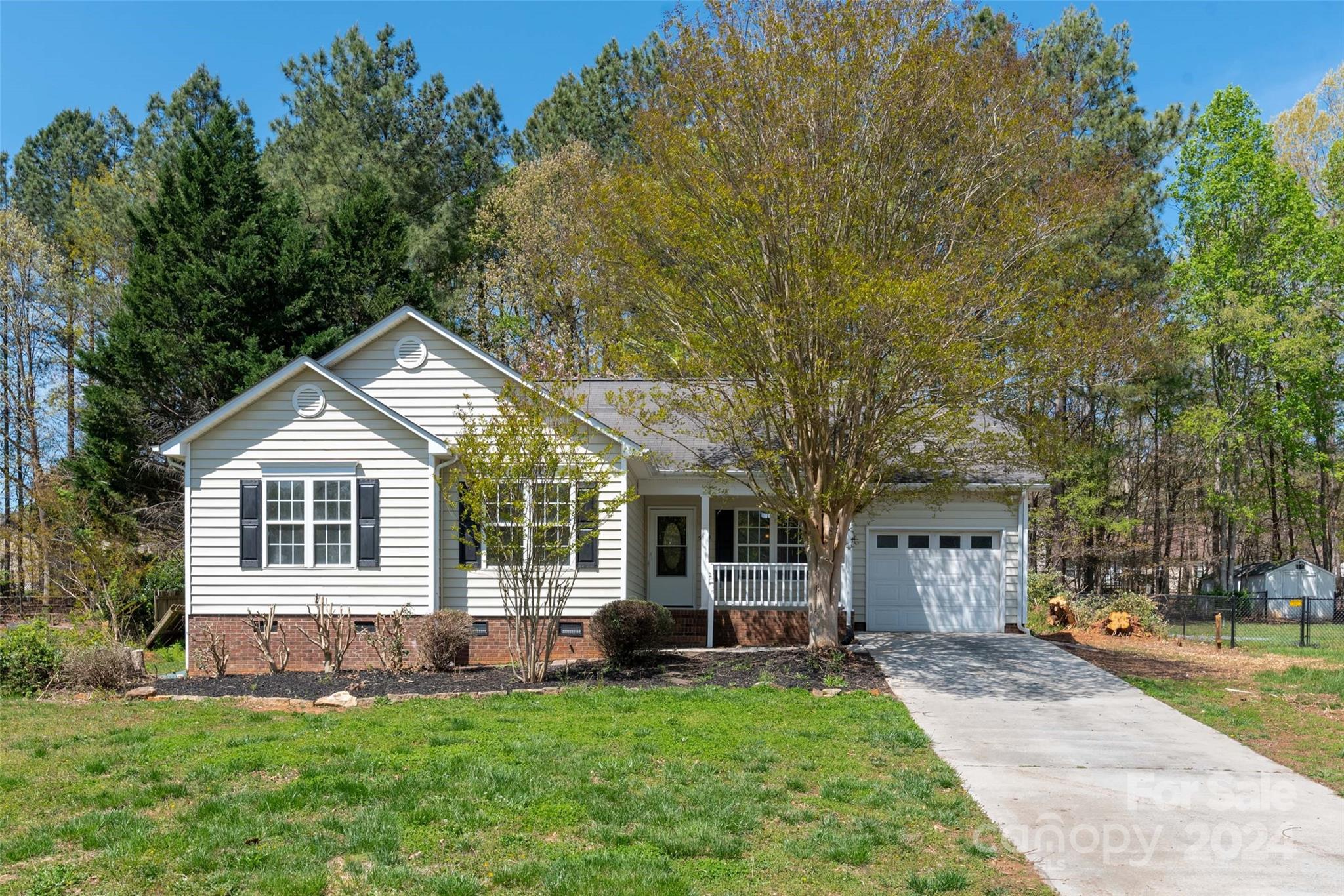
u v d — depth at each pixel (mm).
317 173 35094
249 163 29938
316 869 6562
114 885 6398
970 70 14812
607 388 22719
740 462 16594
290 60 38125
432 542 17578
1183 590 44188
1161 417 36438
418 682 14625
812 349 14594
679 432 17844
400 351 19031
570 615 18094
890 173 15000
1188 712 13094
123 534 25047
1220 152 34656
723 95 14391
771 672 15156
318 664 17422
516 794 8133
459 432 18828
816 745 10391
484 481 14250
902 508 20797
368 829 7254
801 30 14664
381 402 18078
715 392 15367
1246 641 21953
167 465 27297
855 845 7191
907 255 14523
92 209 35812
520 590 17734
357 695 13602
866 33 14352
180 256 28281
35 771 9039
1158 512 37688
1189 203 35469
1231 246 34375
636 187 14820
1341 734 11914
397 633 15727
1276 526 41500
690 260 15133
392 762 9047
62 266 35625
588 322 16984
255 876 6465
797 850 7141
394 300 29734
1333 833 8078
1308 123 37844
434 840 7152
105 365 27156
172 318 27500
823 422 15742
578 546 14742
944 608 20703
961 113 14664
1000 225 14516
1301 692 14719
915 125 14680
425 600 17531
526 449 14609
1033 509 32750
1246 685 15289
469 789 8234
